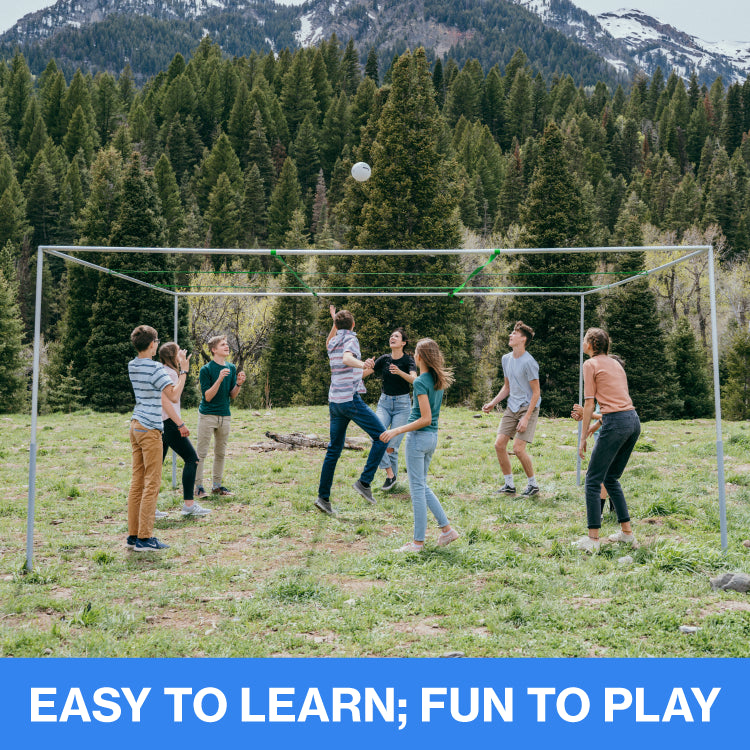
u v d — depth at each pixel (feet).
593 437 40.22
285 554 22.07
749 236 229.86
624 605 16.88
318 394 138.00
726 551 20.39
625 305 119.85
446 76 464.65
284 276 146.92
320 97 396.37
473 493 30.91
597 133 355.15
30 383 158.30
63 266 238.89
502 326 124.57
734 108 395.96
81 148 292.61
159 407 22.56
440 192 123.75
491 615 16.44
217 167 283.18
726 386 145.28
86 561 21.45
